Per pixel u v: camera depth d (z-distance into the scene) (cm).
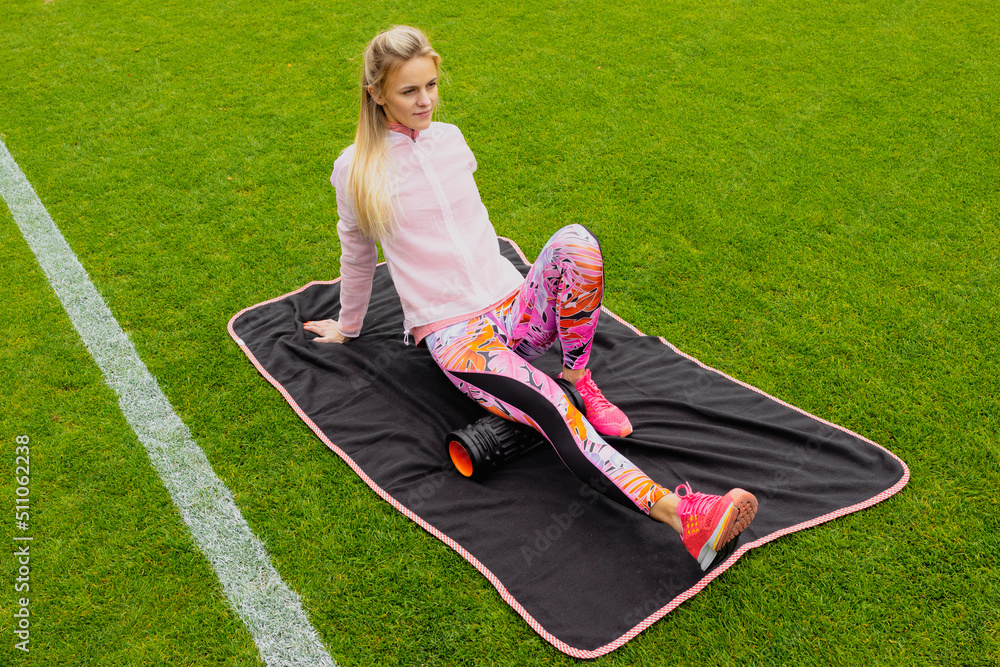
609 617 235
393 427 308
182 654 228
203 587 246
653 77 577
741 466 288
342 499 278
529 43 630
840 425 304
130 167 482
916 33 627
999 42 608
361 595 244
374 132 283
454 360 278
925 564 247
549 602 240
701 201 445
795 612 235
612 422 296
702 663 223
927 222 418
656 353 345
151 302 376
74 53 624
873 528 260
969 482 274
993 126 502
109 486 280
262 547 259
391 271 298
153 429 306
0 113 541
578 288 258
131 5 707
